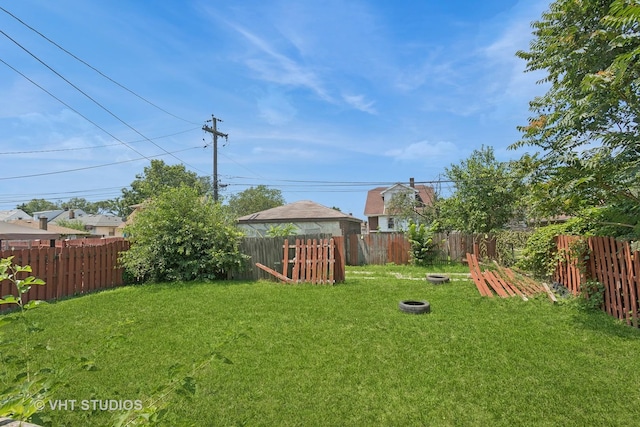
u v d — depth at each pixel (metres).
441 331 4.95
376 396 3.13
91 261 8.73
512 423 2.70
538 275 8.20
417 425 2.70
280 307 6.48
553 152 5.52
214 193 19.38
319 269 9.43
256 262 10.38
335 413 2.87
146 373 3.61
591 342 4.35
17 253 7.09
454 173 17.89
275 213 19.62
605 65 5.00
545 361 3.82
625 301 5.10
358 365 3.79
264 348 4.30
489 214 16.67
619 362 3.74
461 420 2.75
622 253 5.22
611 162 4.72
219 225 10.46
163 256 9.80
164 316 5.88
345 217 18.50
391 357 4.01
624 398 3.00
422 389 3.25
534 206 5.90
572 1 5.45
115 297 7.54
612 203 5.66
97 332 4.97
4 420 1.31
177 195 10.27
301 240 9.87
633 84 4.49
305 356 4.05
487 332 4.87
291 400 3.07
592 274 6.07
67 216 49.72
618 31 4.69
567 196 5.35
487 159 17.48
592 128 5.26
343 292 7.96
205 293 7.91
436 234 14.80
